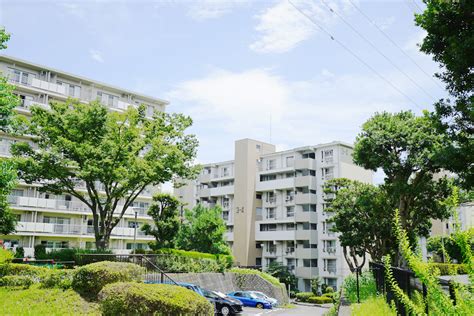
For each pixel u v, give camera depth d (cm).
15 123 1600
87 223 4019
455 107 1394
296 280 4434
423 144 2222
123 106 4441
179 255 2827
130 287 1055
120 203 4212
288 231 4684
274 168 5088
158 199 3450
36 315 1025
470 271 363
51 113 2308
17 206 3503
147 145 2688
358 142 2470
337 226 2936
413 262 410
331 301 3816
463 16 1270
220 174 5791
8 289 1338
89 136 2325
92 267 1275
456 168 1368
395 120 2383
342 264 4256
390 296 877
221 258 3153
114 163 2294
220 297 2083
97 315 1077
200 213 4144
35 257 2512
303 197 4594
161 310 998
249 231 5019
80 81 4209
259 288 3203
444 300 376
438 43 1364
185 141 2684
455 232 382
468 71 1280
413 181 2369
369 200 2648
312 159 4694
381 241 2759
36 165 2241
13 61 3747
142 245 4447
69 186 2439
